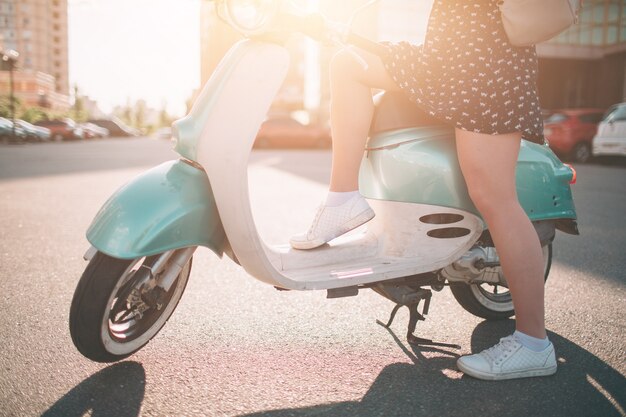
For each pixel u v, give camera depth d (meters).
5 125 25.23
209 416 1.62
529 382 1.85
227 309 2.55
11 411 1.62
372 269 1.92
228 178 1.63
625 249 3.87
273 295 2.76
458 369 1.94
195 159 1.66
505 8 1.65
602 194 6.93
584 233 4.45
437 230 2.03
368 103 1.87
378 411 1.65
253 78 1.66
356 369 1.94
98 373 1.88
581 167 11.95
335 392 1.77
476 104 1.68
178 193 1.66
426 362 2.00
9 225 4.50
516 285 1.82
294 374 1.89
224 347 2.12
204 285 2.93
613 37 26.50
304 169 10.44
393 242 2.05
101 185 7.48
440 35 1.71
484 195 1.77
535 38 1.65
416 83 1.73
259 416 1.62
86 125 41.72
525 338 1.86
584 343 2.19
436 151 1.95
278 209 5.51
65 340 2.15
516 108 1.69
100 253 1.70
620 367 1.97
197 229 1.68
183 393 1.75
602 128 11.73
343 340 2.20
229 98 1.65
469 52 1.68
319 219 1.91
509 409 1.67
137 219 1.59
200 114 1.67
